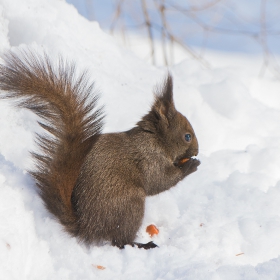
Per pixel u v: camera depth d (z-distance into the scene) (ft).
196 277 26.37
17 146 33.81
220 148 43.96
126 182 31.63
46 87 29.91
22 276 25.48
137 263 28.35
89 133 30.99
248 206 35.17
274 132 45.98
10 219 26.58
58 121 30.30
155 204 34.83
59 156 29.96
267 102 55.21
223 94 47.88
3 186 28.04
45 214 29.94
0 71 29.50
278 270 27.17
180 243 31.22
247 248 31.53
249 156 42.09
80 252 28.86
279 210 34.91
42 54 40.11
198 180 38.09
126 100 42.65
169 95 35.22
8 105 34.88
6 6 42.55
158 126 34.09
